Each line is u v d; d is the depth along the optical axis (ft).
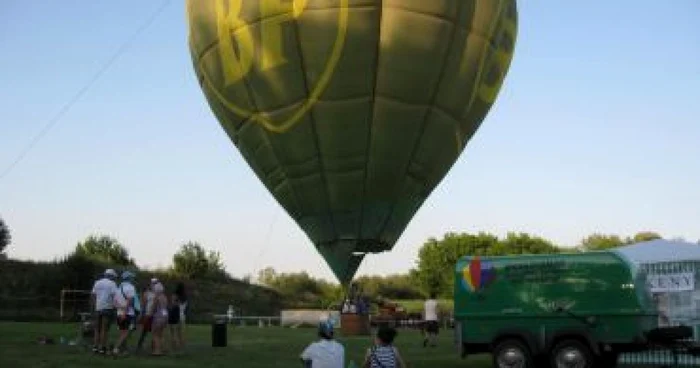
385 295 263.49
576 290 47.11
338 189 52.80
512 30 56.44
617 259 46.75
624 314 45.93
